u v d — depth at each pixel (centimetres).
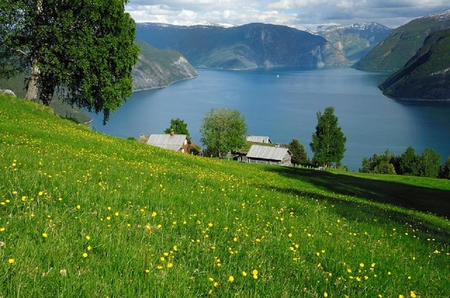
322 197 2417
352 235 1325
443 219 2784
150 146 3622
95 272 598
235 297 611
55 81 4309
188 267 705
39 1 3866
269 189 2300
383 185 4500
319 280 771
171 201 1202
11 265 555
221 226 1042
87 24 3975
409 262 1105
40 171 1206
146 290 574
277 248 930
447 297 857
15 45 3897
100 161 1889
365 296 732
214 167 3262
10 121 2741
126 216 921
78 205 911
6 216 757
